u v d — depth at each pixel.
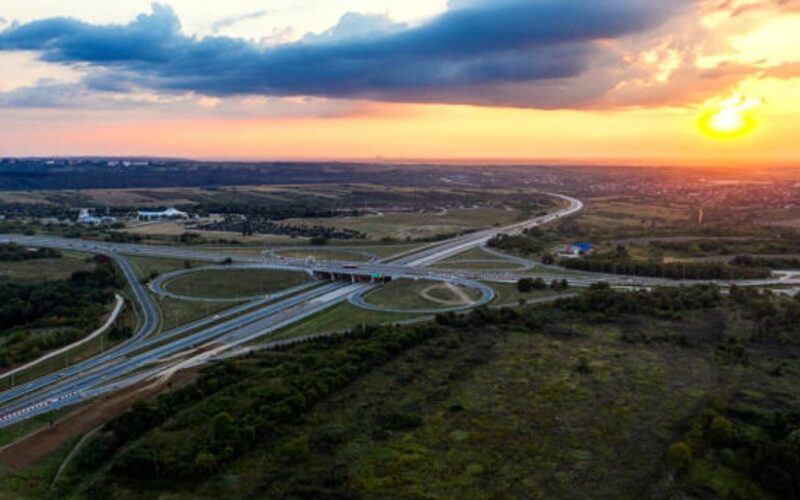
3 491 111.38
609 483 104.62
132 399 152.00
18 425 139.12
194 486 109.06
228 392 149.12
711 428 118.50
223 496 105.31
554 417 129.88
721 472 107.00
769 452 107.88
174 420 134.75
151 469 114.06
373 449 118.75
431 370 160.00
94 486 110.62
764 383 145.12
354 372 156.12
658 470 108.00
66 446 128.88
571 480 106.00
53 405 149.88
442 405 137.50
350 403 140.25
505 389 145.38
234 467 114.38
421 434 124.00
